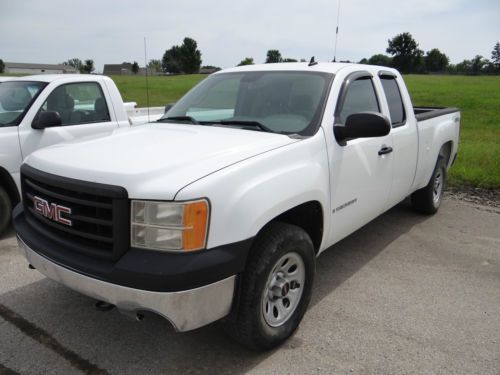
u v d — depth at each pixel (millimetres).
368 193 3877
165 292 2277
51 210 2670
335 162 3322
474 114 20109
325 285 3955
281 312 2971
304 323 3326
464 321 3395
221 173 2500
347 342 3098
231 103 3852
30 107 5199
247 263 2664
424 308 3576
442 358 2941
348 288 3900
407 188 4855
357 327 3285
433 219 5852
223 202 2436
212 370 2783
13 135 4965
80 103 5816
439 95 31797
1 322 3273
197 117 3846
